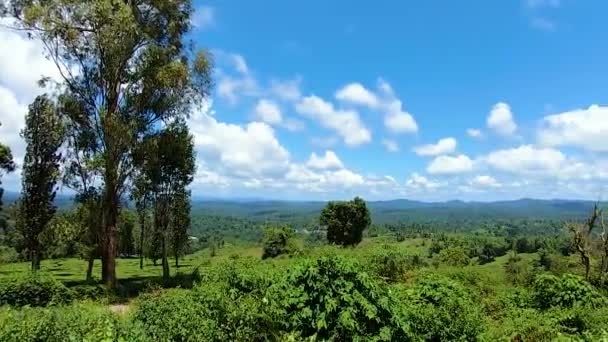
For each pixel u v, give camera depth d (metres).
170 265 61.53
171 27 29.23
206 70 29.08
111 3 26.55
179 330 6.69
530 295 13.30
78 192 28.77
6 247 57.38
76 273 45.78
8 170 42.25
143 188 30.25
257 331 6.73
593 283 20.59
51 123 29.94
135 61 28.08
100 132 28.16
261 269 9.55
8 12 25.95
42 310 8.47
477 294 14.04
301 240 61.72
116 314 8.55
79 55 27.33
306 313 6.79
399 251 22.22
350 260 7.41
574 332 9.45
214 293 7.37
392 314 6.99
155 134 29.70
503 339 9.13
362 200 70.75
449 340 8.13
